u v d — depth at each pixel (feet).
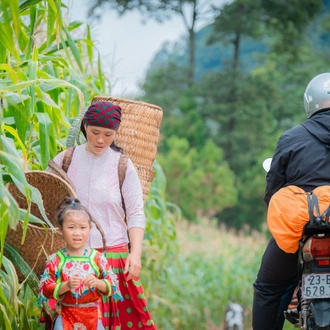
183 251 64.44
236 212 174.60
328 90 23.91
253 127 199.93
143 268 40.37
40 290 20.57
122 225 22.63
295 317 24.99
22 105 22.27
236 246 77.20
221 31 216.54
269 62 237.66
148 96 204.74
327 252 22.54
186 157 149.48
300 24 221.05
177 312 55.36
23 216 21.40
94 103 22.95
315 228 22.58
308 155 23.50
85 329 20.58
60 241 22.13
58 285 20.03
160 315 51.06
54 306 20.67
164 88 209.97
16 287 21.42
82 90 29.89
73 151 22.98
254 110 202.39
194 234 81.35
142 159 25.00
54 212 22.63
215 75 206.69
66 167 22.82
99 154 22.65
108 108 22.06
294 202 22.82
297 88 230.68
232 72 206.18
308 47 243.40
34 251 22.17
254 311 25.55
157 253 40.63
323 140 23.48
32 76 23.35
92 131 22.06
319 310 22.45
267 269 24.81
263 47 344.28
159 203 37.37
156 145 25.62
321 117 23.76
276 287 25.07
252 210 174.19
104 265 20.89
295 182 23.70
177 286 56.08
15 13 19.29
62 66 28.68
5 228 19.89
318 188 23.00
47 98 23.26
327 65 238.68
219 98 204.23
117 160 22.72
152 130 25.25
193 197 147.74
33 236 21.75
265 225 113.39
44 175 21.99
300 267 23.61
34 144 26.21
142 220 22.36
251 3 212.02
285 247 22.98
